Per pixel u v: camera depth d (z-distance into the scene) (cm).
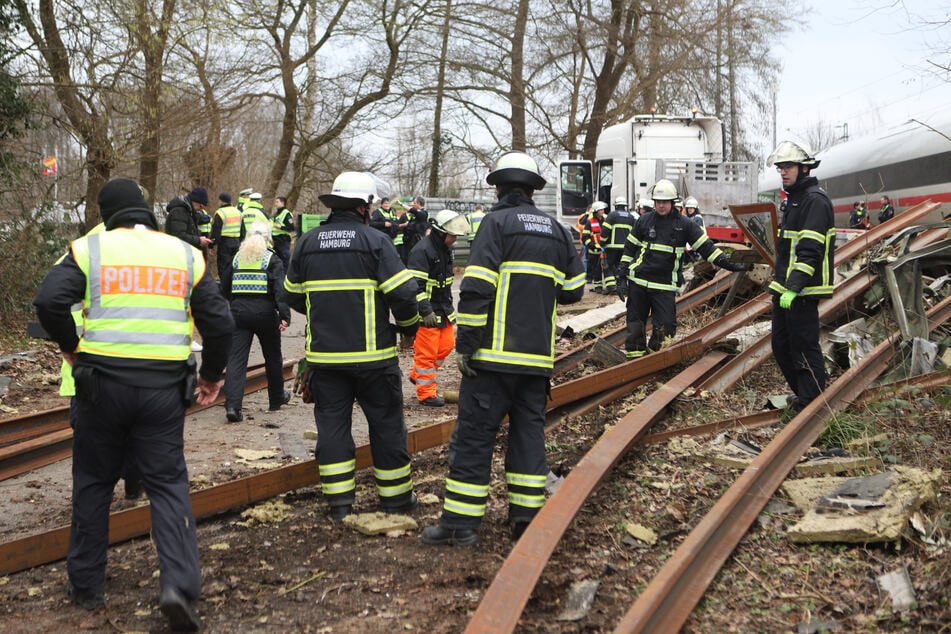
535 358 504
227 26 1978
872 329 920
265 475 586
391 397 562
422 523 552
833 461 572
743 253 1145
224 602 434
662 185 948
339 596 439
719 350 945
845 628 391
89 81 1630
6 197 1432
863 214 2100
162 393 412
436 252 895
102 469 427
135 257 415
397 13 2864
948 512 482
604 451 594
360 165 3105
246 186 3341
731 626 395
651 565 467
